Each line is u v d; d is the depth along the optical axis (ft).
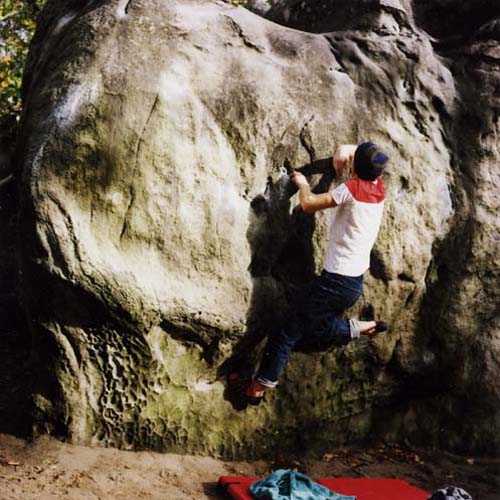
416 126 15.43
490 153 16.02
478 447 16.43
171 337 13.74
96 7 14.14
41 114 13.41
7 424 14.02
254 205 14.17
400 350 15.72
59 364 13.39
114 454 13.57
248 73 14.16
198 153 13.57
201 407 14.23
